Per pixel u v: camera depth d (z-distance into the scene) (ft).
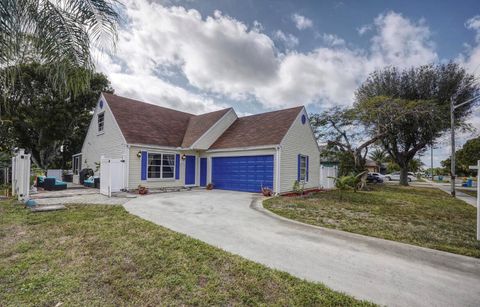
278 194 37.99
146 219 20.30
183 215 22.34
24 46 11.69
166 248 13.47
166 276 10.40
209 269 11.09
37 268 10.85
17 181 29.53
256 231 17.60
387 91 72.43
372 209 28.45
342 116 63.52
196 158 49.73
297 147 45.24
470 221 23.16
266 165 39.88
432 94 68.44
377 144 71.77
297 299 8.84
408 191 54.70
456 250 14.37
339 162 68.33
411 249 14.48
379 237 16.93
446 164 157.69
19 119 55.06
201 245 14.07
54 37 12.51
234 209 25.73
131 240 14.60
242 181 42.80
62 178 60.29
